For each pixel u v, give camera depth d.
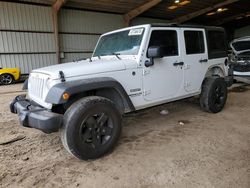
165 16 20.75
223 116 4.52
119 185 2.37
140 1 15.65
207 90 4.52
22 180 2.52
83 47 16.33
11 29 13.17
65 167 2.77
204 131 3.75
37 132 3.99
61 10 14.87
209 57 4.56
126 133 3.80
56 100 2.54
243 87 7.80
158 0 15.58
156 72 3.58
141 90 3.42
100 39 4.27
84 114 2.71
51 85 2.71
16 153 3.18
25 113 2.75
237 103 5.54
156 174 2.54
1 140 3.65
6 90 9.48
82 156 2.78
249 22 26.73
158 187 2.31
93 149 2.85
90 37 16.58
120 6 16.09
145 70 3.43
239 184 2.30
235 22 26.64
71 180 2.50
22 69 13.80
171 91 3.88
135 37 3.54
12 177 2.58
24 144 3.48
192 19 23.08
